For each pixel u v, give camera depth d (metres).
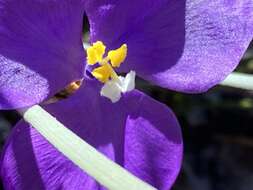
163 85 0.05
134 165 0.05
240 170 0.08
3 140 0.07
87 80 0.05
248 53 0.08
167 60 0.05
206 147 0.08
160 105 0.05
